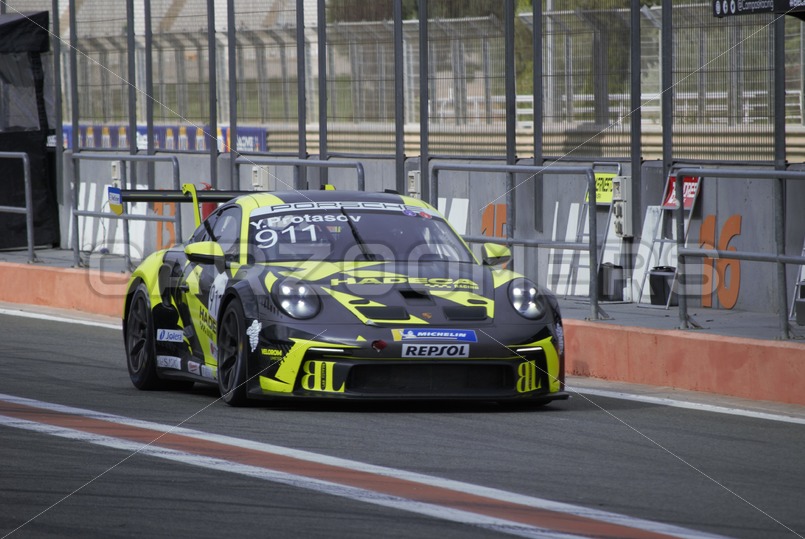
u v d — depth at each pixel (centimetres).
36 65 6450
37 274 5419
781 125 4128
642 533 1781
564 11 4794
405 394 2747
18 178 6419
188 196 3619
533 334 2831
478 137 5203
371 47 5622
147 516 1884
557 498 1994
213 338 3034
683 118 4416
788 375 3078
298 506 1933
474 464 2252
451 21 5262
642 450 2425
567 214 4812
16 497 2012
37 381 3378
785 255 3222
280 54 5978
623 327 3544
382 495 2003
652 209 4491
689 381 3334
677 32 4422
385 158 5622
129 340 3422
